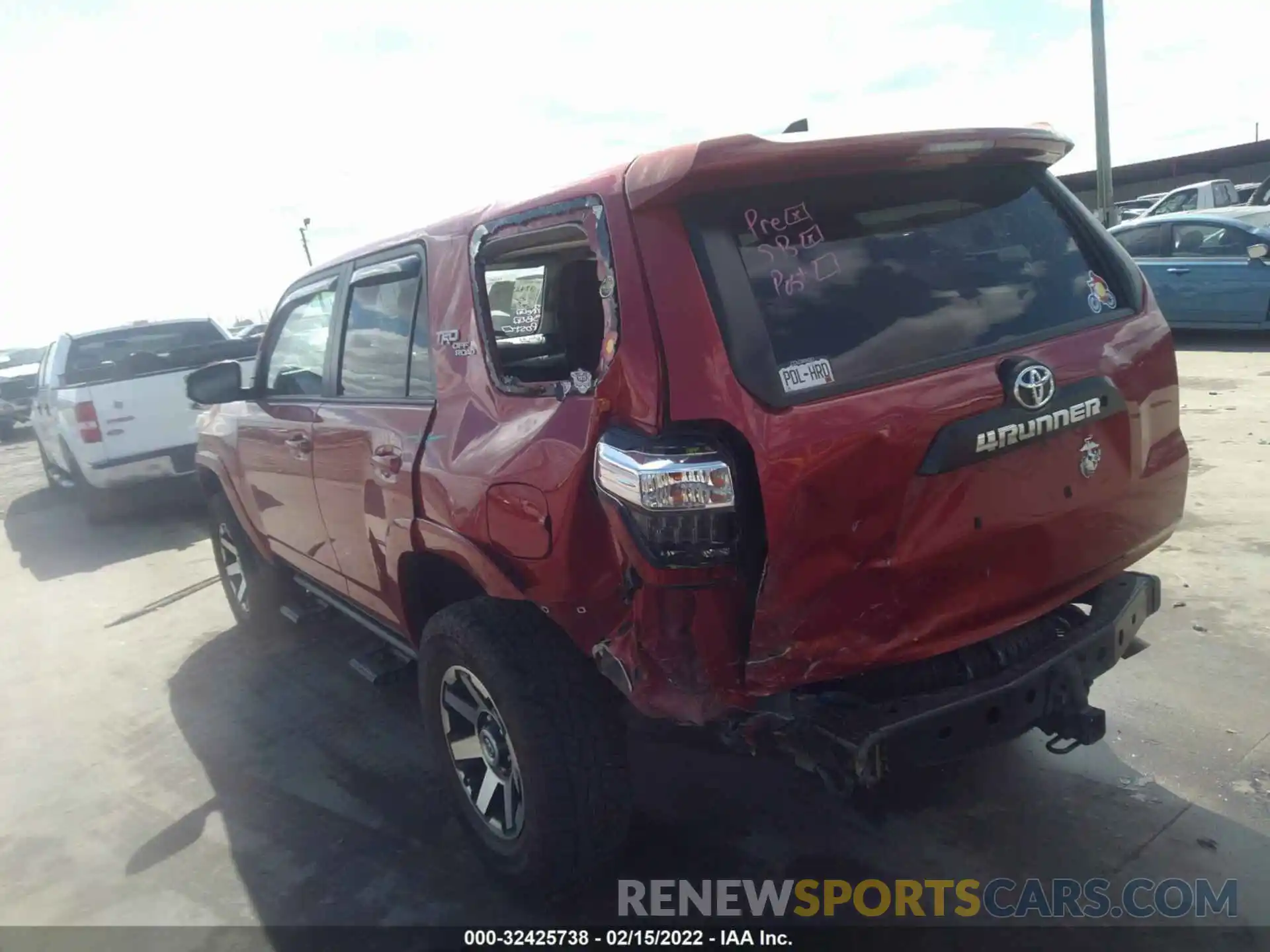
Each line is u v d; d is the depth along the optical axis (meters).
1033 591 2.51
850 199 2.40
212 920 3.00
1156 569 4.77
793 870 2.96
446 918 2.90
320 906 3.02
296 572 4.68
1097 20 15.60
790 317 2.26
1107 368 2.57
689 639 2.24
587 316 3.34
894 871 2.90
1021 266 2.62
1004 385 2.35
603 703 2.65
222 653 5.28
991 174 2.65
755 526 2.16
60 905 3.16
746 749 2.36
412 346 3.20
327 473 3.66
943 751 2.29
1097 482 2.57
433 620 2.90
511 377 2.76
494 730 2.86
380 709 4.37
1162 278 11.04
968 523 2.33
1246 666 3.79
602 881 2.97
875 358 2.30
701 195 2.26
